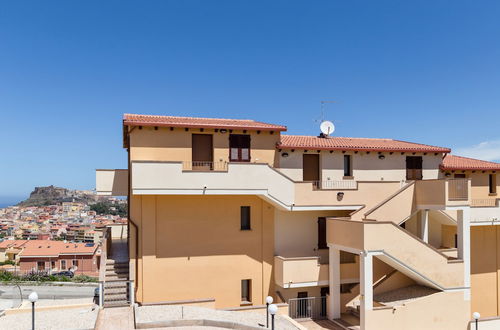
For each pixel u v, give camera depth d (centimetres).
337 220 1658
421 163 2131
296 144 1884
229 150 1747
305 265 1709
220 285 1705
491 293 2127
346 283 1859
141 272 1596
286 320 1362
